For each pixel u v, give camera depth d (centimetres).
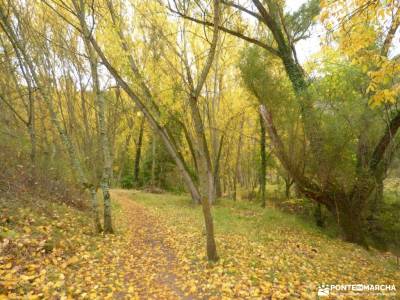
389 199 1420
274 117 1256
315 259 792
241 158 2988
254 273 602
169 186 2806
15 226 636
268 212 1554
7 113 1270
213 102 1864
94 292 473
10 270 453
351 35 510
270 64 1405
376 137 1193
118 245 773
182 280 586
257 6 1146
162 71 1318
